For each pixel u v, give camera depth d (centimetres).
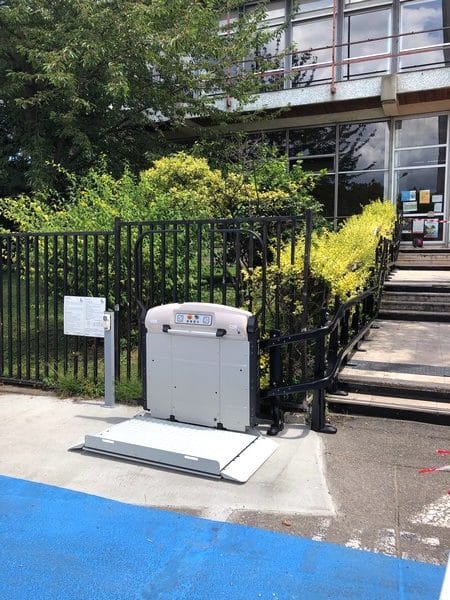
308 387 445
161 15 1171
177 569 279
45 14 1106
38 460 413
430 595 256
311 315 520
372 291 706
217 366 440
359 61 1392
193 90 1373
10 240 621
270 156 1301
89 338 746
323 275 501
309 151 1549
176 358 456
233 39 1378
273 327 521
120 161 1327
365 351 641
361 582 266
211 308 436
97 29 1108
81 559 289
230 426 440
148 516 331
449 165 1426
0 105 1327
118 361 566
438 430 455
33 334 819
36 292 602
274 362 459
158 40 1130
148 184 866
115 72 1086
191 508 339
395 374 532
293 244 489
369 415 489
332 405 499
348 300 502
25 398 573
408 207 1467
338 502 343
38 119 1281
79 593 262
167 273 684
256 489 361
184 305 448
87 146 1182
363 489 358
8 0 1179
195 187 893
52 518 330
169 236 686
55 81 1052
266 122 1512
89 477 383
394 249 1138
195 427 448
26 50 1105
